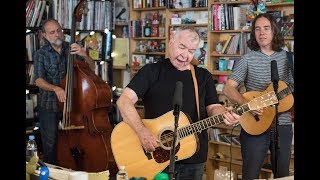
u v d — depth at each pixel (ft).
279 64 10.32
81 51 13.15
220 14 15.35
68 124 12.42
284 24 14.05
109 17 18.12
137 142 8.50
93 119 12.22
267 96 8.69
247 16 14.92
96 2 17.66
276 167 9.64
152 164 8.44
